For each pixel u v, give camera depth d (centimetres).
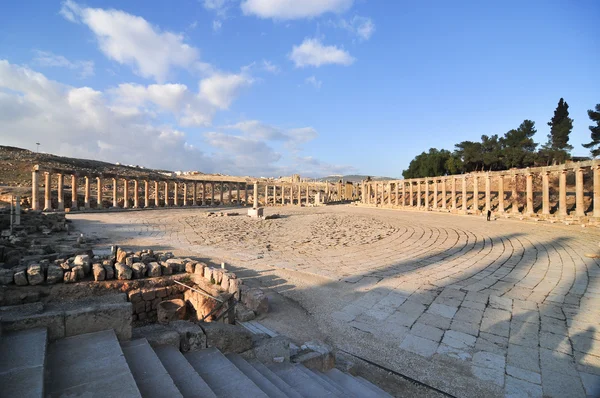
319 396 441
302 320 838
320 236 2303
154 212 4266
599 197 2631
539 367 611
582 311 869
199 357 468
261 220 3397
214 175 9856
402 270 1328
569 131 5922
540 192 4128
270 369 528
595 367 606
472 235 2350
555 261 1470
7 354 333
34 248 1320
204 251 1666
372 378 586
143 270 1073
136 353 407
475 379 579
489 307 913
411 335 753
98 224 2720
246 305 895
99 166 7706
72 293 924
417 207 5112
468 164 6431
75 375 326
